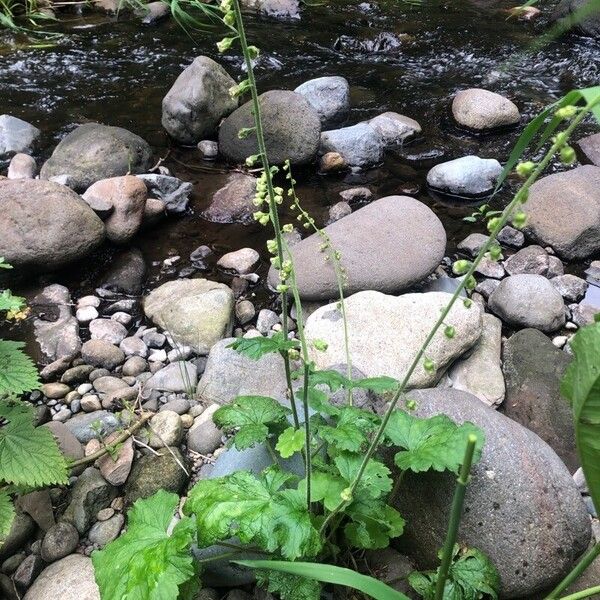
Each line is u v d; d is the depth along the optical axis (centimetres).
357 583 120
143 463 204
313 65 489
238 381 233
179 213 329
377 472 154
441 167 355
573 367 118
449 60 502
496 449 173
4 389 175
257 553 163
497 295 274
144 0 555
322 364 233
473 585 153
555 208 314
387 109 434
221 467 184
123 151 345
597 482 125
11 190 277
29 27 523
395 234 276
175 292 277
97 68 469
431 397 190
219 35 527
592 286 299
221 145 371
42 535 187
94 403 229
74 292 285
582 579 172
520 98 450
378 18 570
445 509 171
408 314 239
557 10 548
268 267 302
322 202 347
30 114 411
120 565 143
